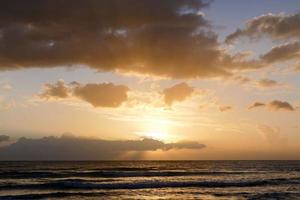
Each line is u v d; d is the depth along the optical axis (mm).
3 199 34156
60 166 101750
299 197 35938
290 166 113000
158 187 43844
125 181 51656
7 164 119750
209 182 48000
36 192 39750
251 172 77000
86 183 45469
